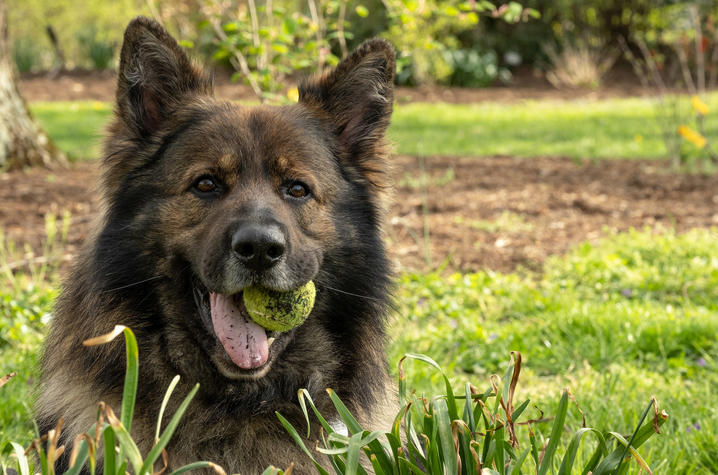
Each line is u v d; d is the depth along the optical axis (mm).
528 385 5547
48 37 31812
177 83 3973
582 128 17953
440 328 6414
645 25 29734
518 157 14258
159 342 3580
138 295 3561
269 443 3561
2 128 11672
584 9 29625
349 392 3811
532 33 29984
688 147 12766
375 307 3906
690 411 4883
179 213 3598
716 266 7789
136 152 3766
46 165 12062
